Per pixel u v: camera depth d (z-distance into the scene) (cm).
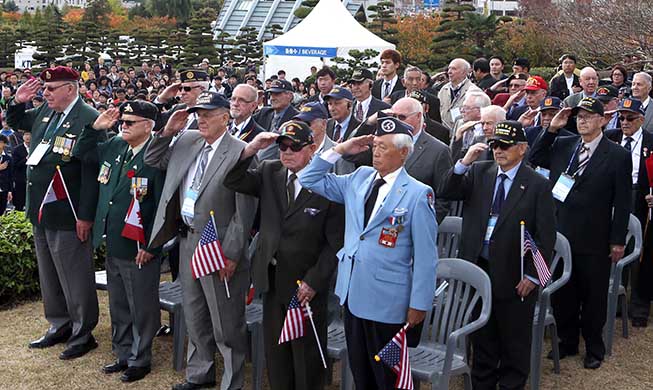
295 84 1900
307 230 470
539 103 743
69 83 595
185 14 6644
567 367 584
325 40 2089
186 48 3469
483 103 658
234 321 518
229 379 520
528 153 605
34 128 619
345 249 438
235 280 516
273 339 486
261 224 487
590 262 571
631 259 614
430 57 2452
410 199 419
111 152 571
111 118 569
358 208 434
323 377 483
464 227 512
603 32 1872
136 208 545
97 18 6003
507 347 497
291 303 468
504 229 492
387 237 420
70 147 586
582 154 578
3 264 711
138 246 550
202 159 519
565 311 596
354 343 439
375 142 422
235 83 2130
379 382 430
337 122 677
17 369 577
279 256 476
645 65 1748
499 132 492
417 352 482
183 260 528
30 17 6088
